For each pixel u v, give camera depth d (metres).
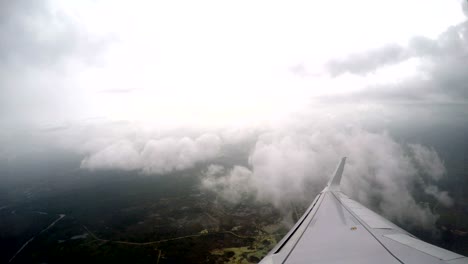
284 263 7.72
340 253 8.23
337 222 11.48
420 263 7.11
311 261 7.75
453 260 7.02
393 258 7.61
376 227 10.52
